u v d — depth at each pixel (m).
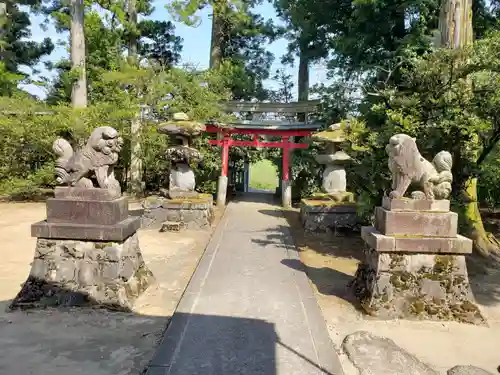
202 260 7.63
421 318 5.11
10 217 11.77
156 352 4.09
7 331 4.59
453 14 8.06
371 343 4.41
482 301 5.96
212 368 3.82
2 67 16.11
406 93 7.02
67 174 5.51
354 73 14.91
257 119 17.06
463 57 6.31
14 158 15.01
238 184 21.06
